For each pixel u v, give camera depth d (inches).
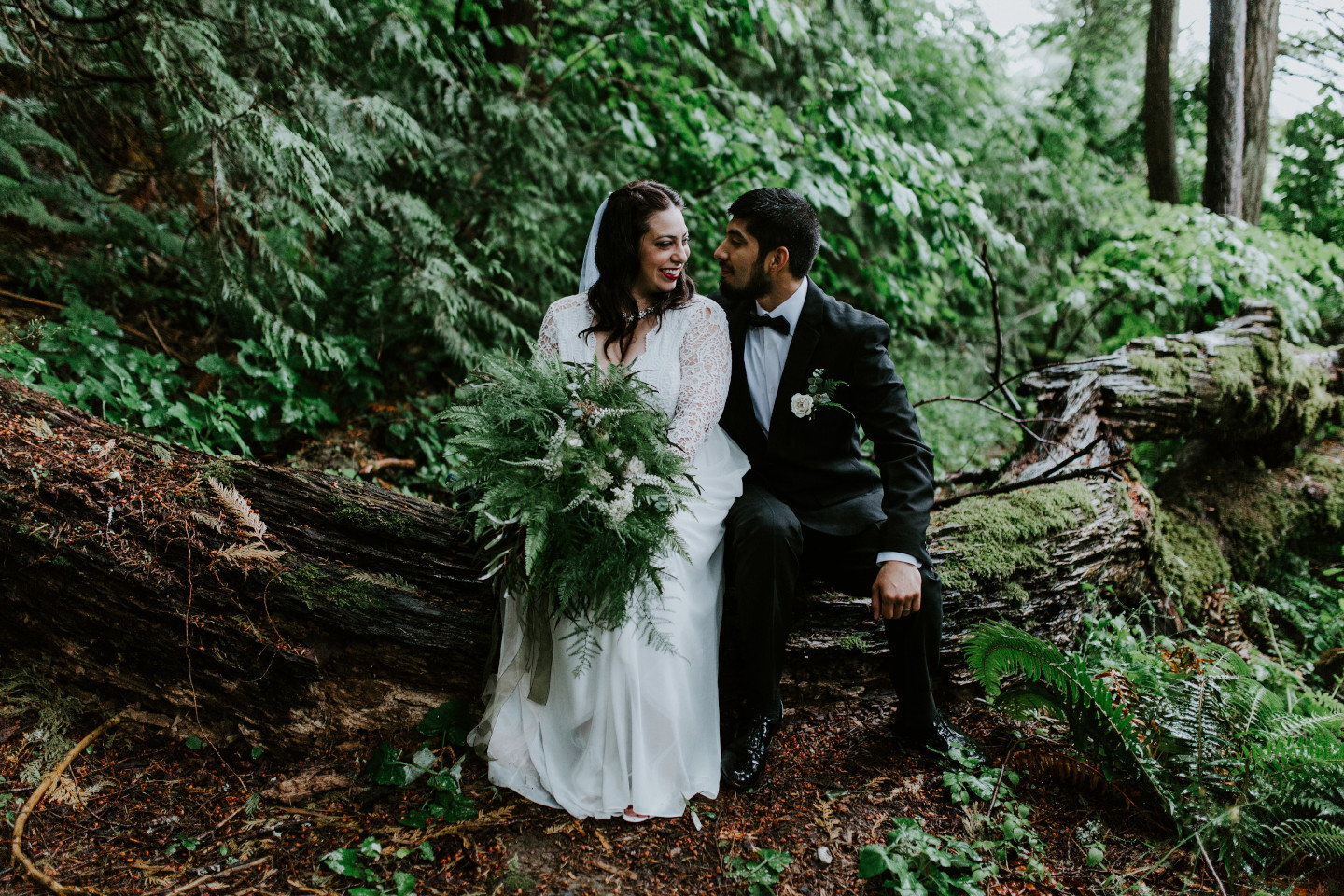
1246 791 86.7
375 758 90.0
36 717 89.5
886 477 97.9
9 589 88.7
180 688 89.9
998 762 99.0
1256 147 256.1
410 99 174.1
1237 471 183.0
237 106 130.1
